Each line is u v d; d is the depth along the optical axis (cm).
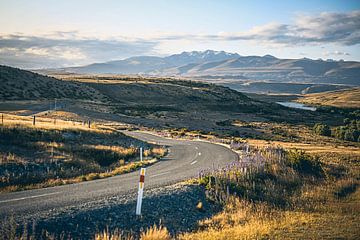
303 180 2333
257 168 2202
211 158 2856
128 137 3634
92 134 3119
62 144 2408
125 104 11131
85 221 1104
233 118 10262
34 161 1889
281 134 7381
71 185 1628
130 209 1270
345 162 3284
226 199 1597
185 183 1753
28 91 9625
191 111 10812
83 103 9294
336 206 1794
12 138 2244
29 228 987
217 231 1190
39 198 1315
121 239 1045
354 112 15338
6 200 1265
